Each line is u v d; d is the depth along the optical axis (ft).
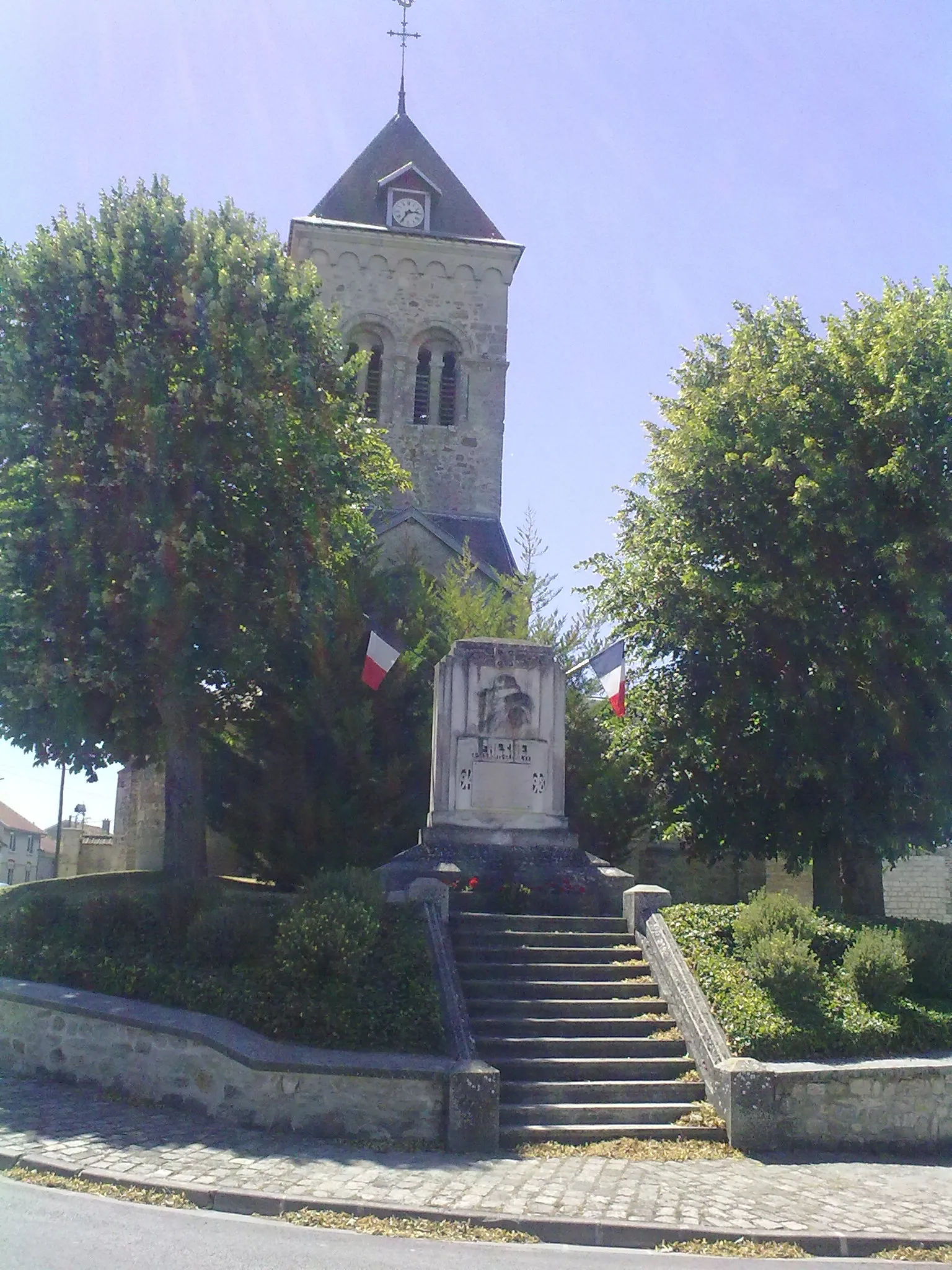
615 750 65.67
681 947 39.24
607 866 49.32
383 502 73.56
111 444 53.42
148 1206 24.22
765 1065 32.45
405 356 110.22
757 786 60.29
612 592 62.90
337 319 67.87
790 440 55.06
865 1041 34.71
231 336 56.44
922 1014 36.37
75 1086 35.47
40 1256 20.29
